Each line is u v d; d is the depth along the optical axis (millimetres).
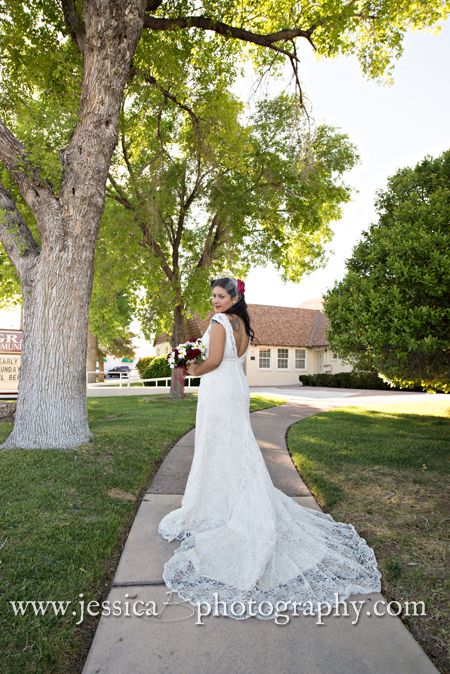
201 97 9984
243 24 9164
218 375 3027
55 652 1882
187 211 13734
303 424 8406
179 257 14086
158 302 13680
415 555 2865
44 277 5184
